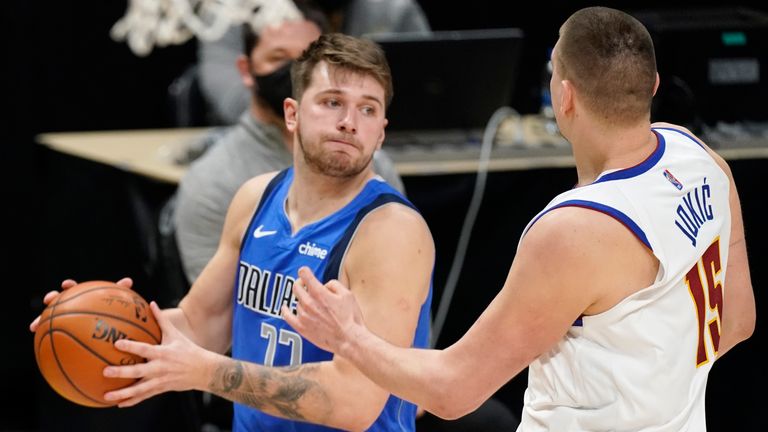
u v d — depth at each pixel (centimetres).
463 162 1571
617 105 785
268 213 971
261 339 948
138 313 883
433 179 1509
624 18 796
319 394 881
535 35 2247
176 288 1390
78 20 2156
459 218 1526
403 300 896
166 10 1284
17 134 2130
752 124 1700
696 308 806
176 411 1503
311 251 927
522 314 778
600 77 781
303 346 923
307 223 941
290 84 1230
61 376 866
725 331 888
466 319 1554
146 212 1562
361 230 912
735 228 877
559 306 773
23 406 2097
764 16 1727
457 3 2303
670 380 793
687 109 1658
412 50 1574
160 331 895
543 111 1756
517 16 2262
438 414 808
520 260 780
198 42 2138
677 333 794
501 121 1694
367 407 888
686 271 791
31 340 2156
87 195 1683
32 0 2112
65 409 1680
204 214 1272
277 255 944
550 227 771
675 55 1650
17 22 2105
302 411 888
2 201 2128
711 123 1681
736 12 1744
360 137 907
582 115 798
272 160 1277
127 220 1599
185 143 1670
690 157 820
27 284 2148
